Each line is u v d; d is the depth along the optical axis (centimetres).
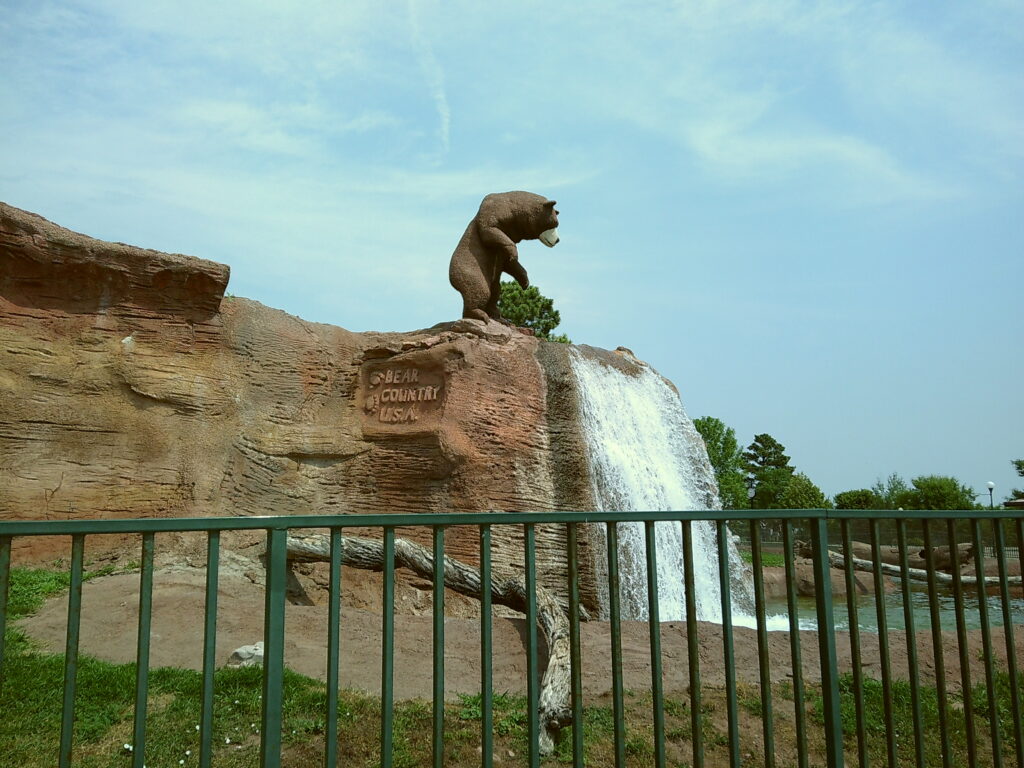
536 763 346
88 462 1203
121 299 1301
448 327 1587
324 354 1527
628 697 678
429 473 1381
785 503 4169
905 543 438
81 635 776
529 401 1497
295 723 573
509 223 1667
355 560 1112
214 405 1345
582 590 1384
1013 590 1862
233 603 913
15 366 1178
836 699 402
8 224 1177
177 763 523
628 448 1627
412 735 581
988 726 683
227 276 1380
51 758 518
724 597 396
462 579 1112
